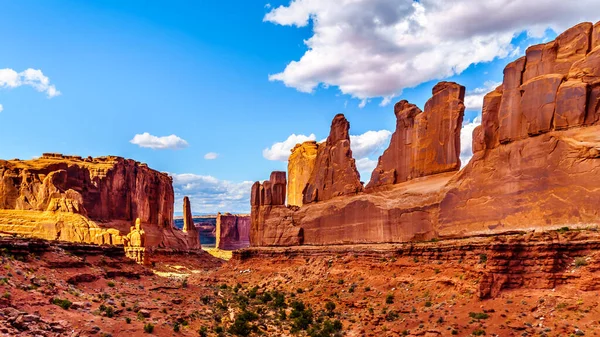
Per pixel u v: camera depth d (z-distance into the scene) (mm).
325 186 76875
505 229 46062
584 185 40656
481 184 49438
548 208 42938
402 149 63188
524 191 45188
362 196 66750
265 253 78688
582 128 42750
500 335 34406
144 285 50406
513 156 46750
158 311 40219
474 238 47344
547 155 43844
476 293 39969
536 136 45500
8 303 29875
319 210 75125
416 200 57438
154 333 33656
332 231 71438
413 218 57281
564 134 43344
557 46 46312
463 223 50750
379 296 49812
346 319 46625
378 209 62750
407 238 57844
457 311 39500
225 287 69125
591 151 40531
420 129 60719
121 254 54906
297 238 76938
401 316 43062
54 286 36375
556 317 34031
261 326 45125
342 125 76250
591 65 43156
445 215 53031
